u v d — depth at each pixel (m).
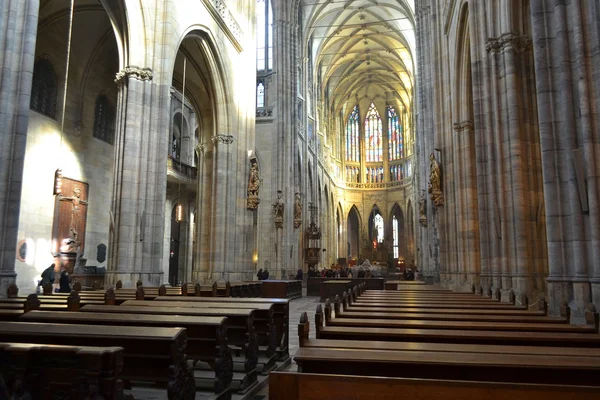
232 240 25.05
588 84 8.84
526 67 14.11
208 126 26.25
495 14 14.76
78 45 23.19
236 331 8.12
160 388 7.22
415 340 5.40
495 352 4.18
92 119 24.50
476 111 15.56
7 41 11.78
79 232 23.20
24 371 3.81
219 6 24.23
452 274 22.20
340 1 48.03
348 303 9.68
